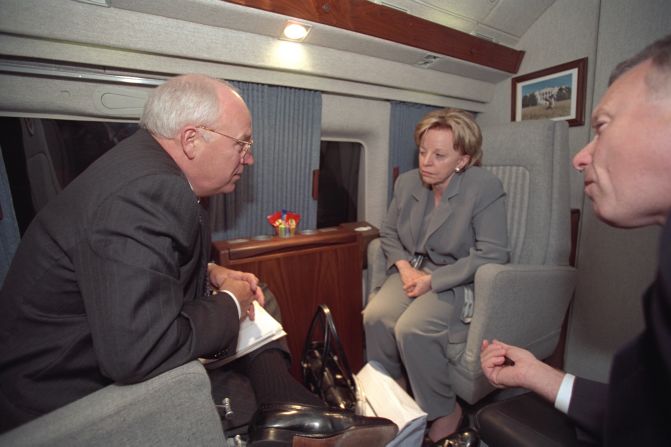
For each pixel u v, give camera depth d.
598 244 1.78
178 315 0.73
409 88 1.95
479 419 0.81
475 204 1.46
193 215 0.79
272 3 1.27
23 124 1.27
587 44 1.83
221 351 0.88
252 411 0.98
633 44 1.62
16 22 1.05
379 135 2.06
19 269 0.76
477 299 1.26
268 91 1.61
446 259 1.54
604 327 1.78
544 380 0.78
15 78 1.18
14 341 0.74
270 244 1.50
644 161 0.49
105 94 1.32
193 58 1.37
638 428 0.43
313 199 1.84
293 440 0.81
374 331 1.49
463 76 2.11
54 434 0.54
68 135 1.34
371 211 2.18
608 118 0.55
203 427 0.67
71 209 0.72
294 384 1.05
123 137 1.44
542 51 2.03
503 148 1.59
